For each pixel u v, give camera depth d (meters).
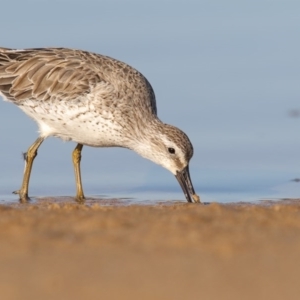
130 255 9.84
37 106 18.31
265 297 8.41
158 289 8.62
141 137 18.14
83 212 13.17
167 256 9.80
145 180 19.78
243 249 10.18
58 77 18.11
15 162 20.56
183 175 17.97
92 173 20.28
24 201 17.28
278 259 9.76
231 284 8.79
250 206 15.10
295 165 20.84
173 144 17.84
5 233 10.89
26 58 18.67
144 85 18.31
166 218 12.23
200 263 9.54
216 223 11.85
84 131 18.17
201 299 8.34
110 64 18.39
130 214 12.84
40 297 8.35
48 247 10.18
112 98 17.89
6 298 8.37
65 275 9.02
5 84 18.59
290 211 13.52
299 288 8.69
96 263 9.48
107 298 8.36
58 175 19.92
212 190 18.83
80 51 18.81
